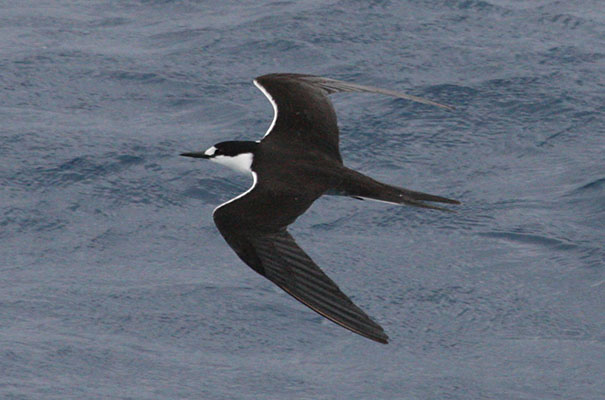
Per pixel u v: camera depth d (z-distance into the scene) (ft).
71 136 68.18
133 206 61.21
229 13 89.35
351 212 60.75
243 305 52.24
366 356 48.67
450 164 65.62
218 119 71.61
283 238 27.40
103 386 45.65
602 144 67.82
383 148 67.31
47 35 84.74
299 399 45.16
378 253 56.75
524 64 78.64
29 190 62.18
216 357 48.29
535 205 61.00
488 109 72.13
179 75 77.56
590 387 46.62
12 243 57.26
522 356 48.78
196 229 59.21
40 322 50.14
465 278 54.70
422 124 70.23
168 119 71.72
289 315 51.72
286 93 32.94
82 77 77.15
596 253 56.39
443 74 77.51
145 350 48.52
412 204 28.58
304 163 30.07
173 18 88.84
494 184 63.36
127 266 55.57
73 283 53.62
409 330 50.70
